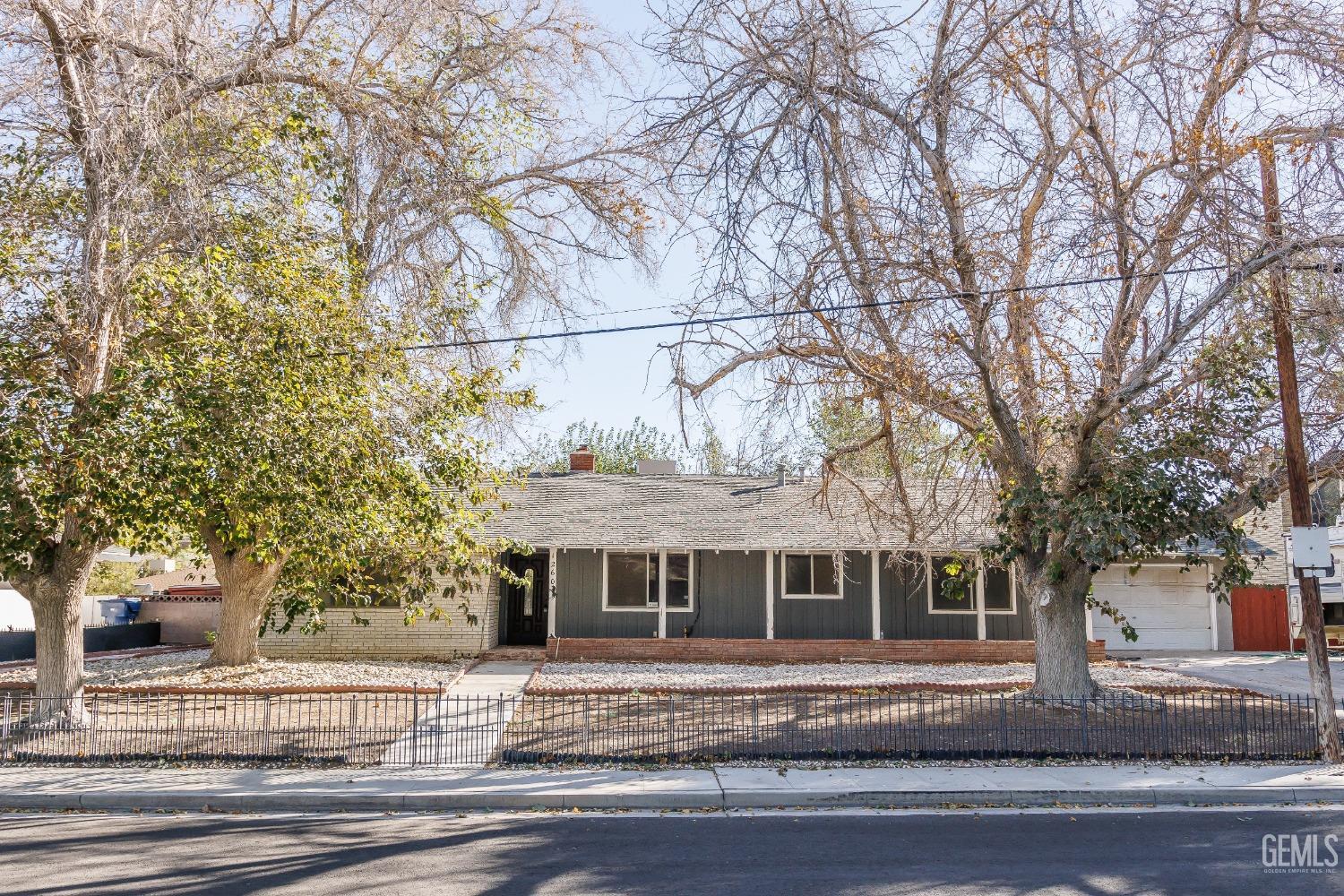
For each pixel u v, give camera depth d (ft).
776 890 24.00
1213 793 35.32
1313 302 42.57
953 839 29.53
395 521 53.47
